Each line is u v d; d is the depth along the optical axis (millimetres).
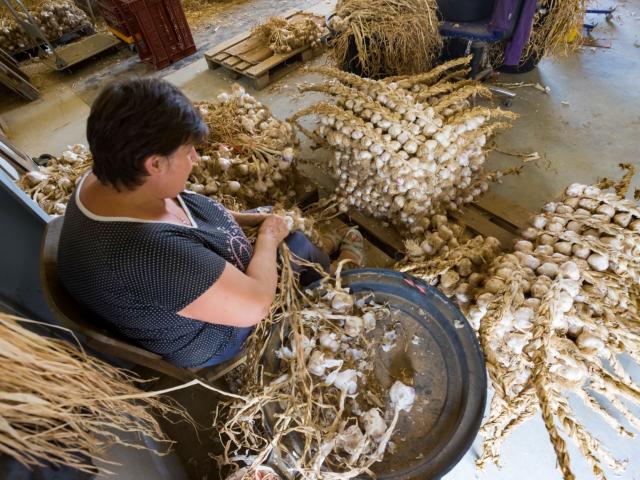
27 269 1086
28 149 3055
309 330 1202
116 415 797
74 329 799
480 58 2572
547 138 2357
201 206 1091
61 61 3803
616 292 1240
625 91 2588
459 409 1024
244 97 2125
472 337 1072
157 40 3668
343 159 1789
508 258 1326
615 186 1618
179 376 1015
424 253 1503
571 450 1292
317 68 1791
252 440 1145
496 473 1284
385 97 1624
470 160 1799
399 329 1176
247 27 4246
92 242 794
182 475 1272
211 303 862
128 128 706
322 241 1677
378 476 961
